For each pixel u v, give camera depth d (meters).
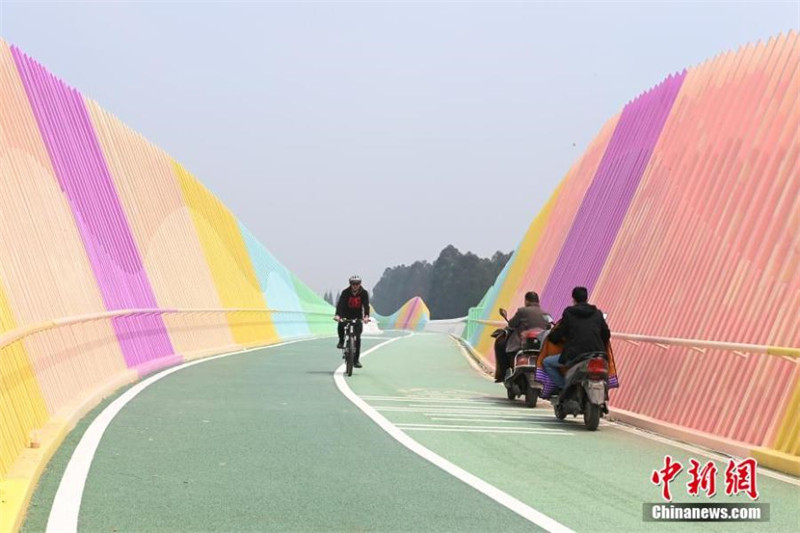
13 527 5.14
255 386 14.69
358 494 6.64
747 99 13.72
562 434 10.54
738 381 10.44
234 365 19.70
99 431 9.20
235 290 31.78
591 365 11.16
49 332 10.66
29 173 13.36
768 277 10.83
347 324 18.02
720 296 11.74
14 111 13.82
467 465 7.97
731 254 11.93
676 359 12.10
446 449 8.84
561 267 22.33
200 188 30.70
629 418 11.94
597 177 21.20
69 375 11.37
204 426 9.80
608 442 9.99
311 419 10.68
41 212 13.27
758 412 9.72
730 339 10.97
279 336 38.00
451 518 5.98
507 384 14.84
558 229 24.80
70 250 14.39
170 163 27.00
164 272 22.86
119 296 17.16
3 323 8.64
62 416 9.38
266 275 39.88
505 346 15.09
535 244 28.84
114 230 18.88
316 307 53.88
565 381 11.64
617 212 18.12
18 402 7.93
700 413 10.82
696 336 11.91
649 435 10.80
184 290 24.47
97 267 15.95
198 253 27.61
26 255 11.71
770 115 12.75
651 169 16.80
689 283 12.88
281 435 9.33
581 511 6.31
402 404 13.01
